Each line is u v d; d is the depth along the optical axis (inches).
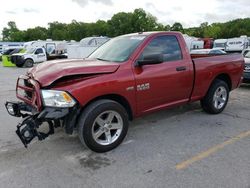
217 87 214.8
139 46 165.9
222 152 151.7
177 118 214.1
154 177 126.6
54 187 119.5
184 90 190.7
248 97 295.7
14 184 121.9
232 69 227.6
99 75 146.3
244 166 135.1
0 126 199.5
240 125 197.5
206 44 1390.3
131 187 119.0
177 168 134.4
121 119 156.3
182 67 184.9
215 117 216.5
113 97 156.6
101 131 150.8
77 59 177.5
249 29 3442.4
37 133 137.6
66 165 138.7
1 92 345.1
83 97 138.3
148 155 149.1
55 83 136.6
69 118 137.7
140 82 160.9
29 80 149.5
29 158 146.6
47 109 135.2
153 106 175.0
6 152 154.2
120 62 159.3
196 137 174.6
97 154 150.9
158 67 171.2
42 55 882.1
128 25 3186.5
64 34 3875.5
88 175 129.0
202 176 126.5
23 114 158.6
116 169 134.3
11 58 847.1
